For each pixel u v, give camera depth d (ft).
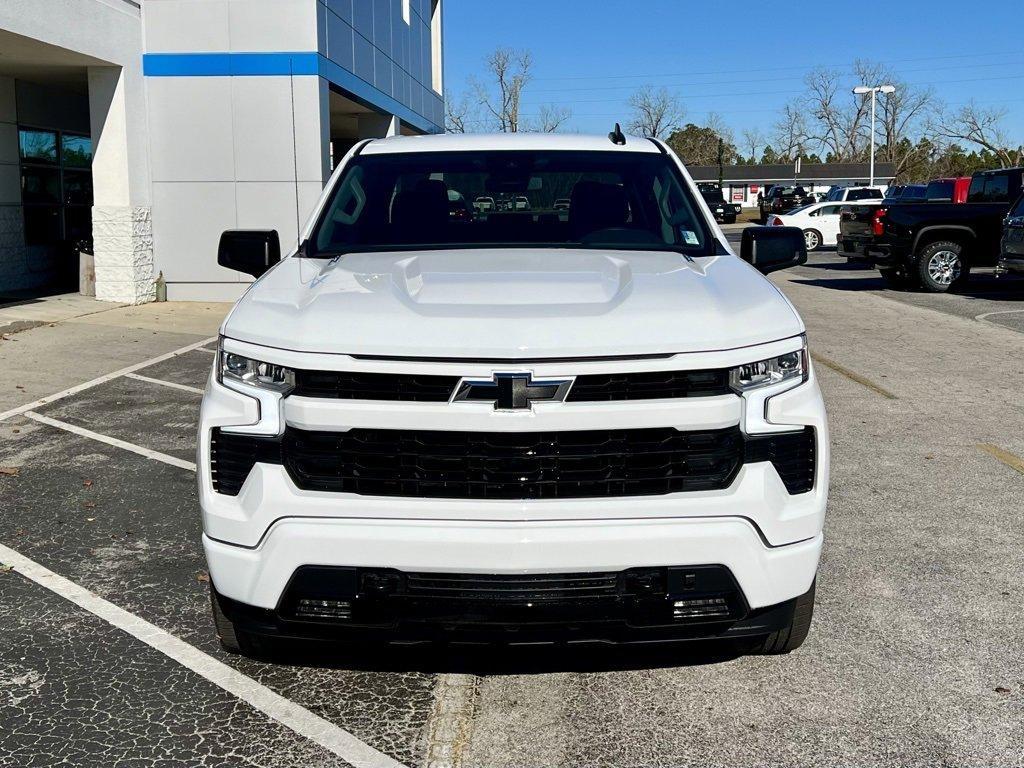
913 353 36.09
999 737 10.67
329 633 10.45
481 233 14.58
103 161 49.55
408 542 9.80
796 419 10.34
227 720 11.01
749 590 10.16
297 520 9.97
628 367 9.78
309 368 9.93
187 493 19.33
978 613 13.94
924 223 57.67
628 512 9.87
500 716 11.09
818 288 61.67
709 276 12.04
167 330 41.29
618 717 11.07
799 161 327.88
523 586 9.90
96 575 15.29
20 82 50.96
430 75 95.40
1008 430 24.66
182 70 51.34
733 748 10.46
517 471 9.86
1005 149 306.55
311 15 51.42
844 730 10.81
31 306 46.91
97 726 10.91
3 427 24.36
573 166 15.61
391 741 10.60
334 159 96.89
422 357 9.78
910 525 17.69
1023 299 53.78
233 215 52.47
